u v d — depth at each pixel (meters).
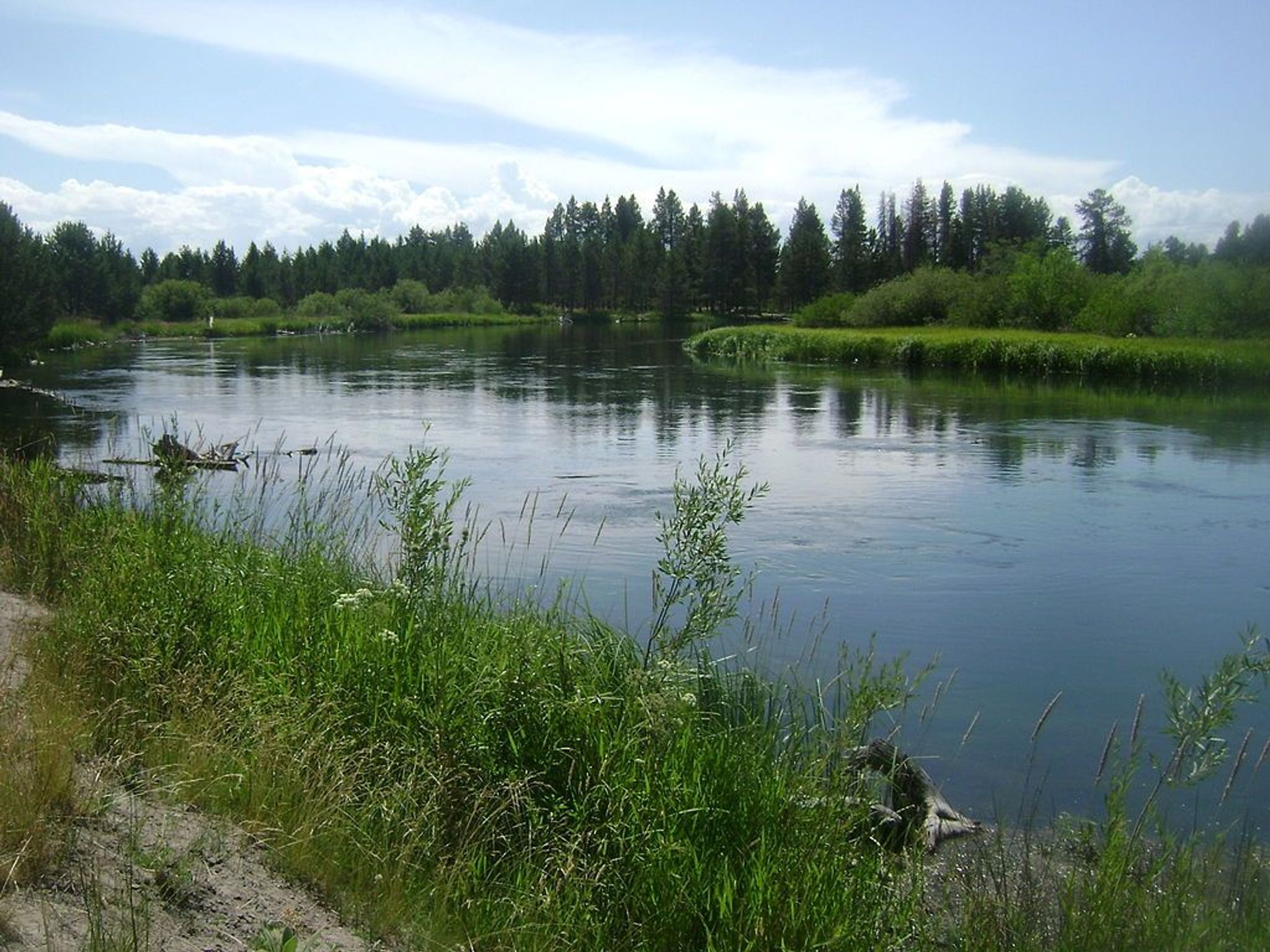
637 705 5.28
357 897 4.20
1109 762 7.35
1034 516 15.80
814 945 4.02
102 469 16.75
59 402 30.73
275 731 5.18
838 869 4.51
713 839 4.69
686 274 115.00
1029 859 5.54
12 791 4.00
